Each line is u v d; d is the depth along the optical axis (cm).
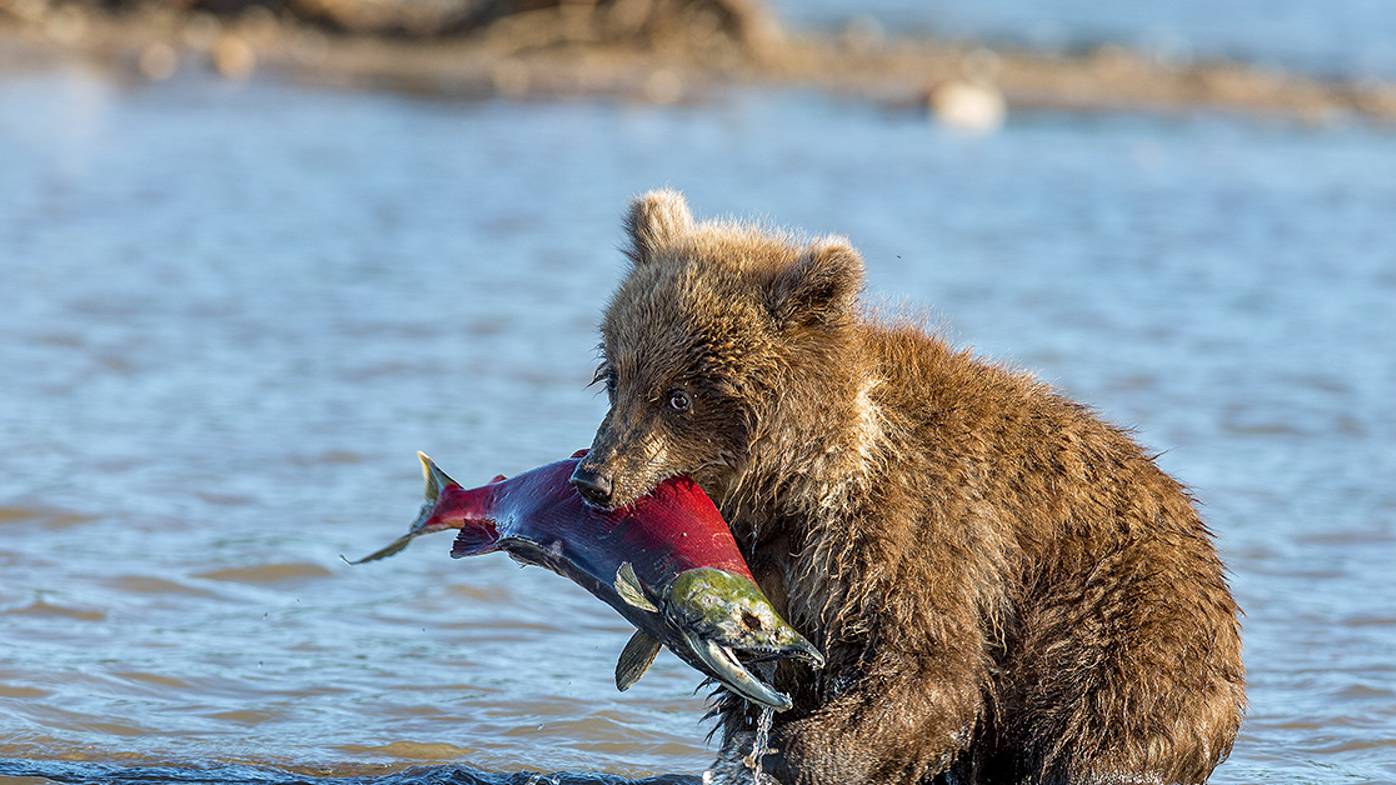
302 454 2816
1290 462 2931
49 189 5006
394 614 2266
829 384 1630
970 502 1650
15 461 2703
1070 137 6950
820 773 1562
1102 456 1728
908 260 4425
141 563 2352
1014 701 1680
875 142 6575
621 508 1586
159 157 5631
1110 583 1664
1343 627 2261
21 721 1867
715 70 8388
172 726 1892
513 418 3044
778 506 1659
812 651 1523
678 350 1612
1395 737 1944
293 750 1845
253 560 2381
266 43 8444
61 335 3459
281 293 3925
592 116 6969
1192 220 5200
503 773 1812
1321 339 3791
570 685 2070
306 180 5359
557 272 4234
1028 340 3638
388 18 8719
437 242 4550
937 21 10681
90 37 8344
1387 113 8056
